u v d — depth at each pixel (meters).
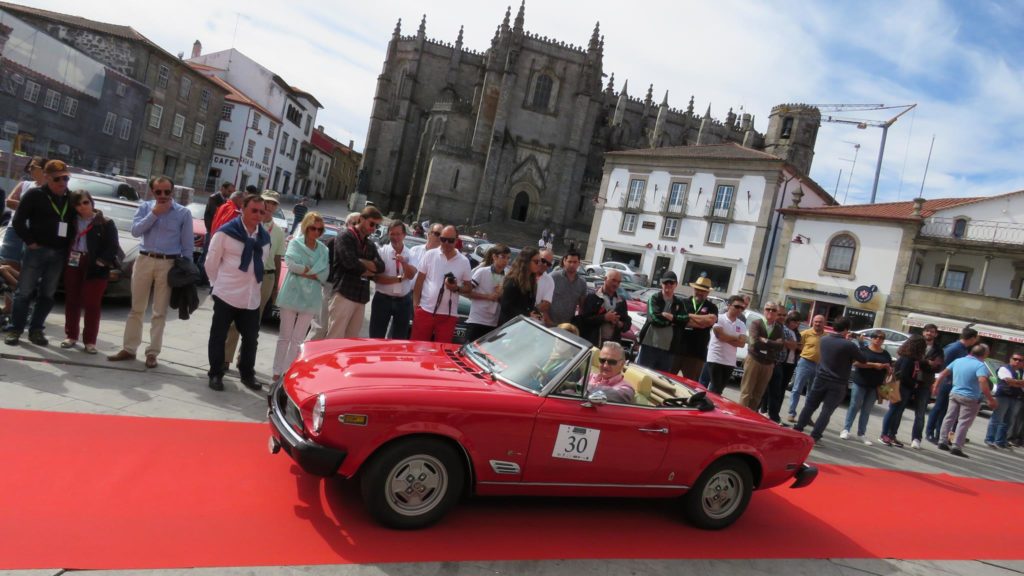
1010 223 30.48
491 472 4.34
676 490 5.07
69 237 6.57
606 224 45.62
